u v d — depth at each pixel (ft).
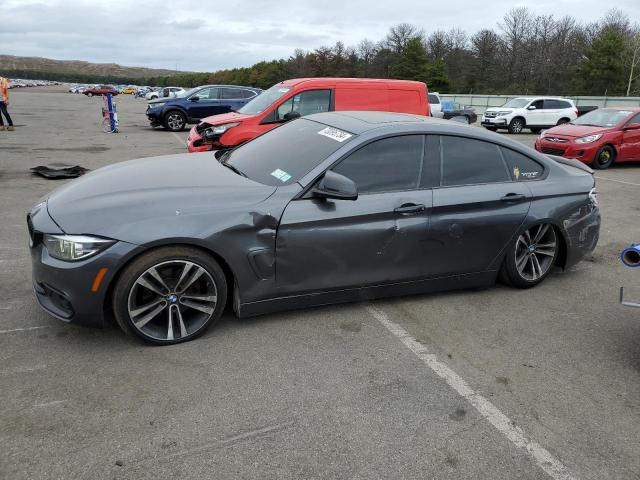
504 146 13.88
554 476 7.70
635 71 183.21
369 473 7.50
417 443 8.19
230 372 9.84
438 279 13.19
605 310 13.73
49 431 7.98
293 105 28.76
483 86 218.79
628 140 39.93
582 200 14.73
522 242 14.12
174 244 10.17
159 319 10.79
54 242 9.79
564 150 39.83
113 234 9.73
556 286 15.28
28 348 10.32
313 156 12.02
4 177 28.19
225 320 11.90
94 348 10.43
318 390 9.43
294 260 11.24
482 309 13.37
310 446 7.97
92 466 7.32
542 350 11.43
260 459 7.63
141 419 8.37
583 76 192.34
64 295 9.82
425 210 12.35
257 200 10.92
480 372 10.38
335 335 11.51
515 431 8.64
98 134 54.54
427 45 263.90
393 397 9.35
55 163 33.53
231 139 28.27
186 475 7.25
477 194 13.04
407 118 13.64
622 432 8.78
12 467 7.22
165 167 12.92
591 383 10.23
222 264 11.01
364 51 284.61
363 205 11.66
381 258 12.10
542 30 215.31
